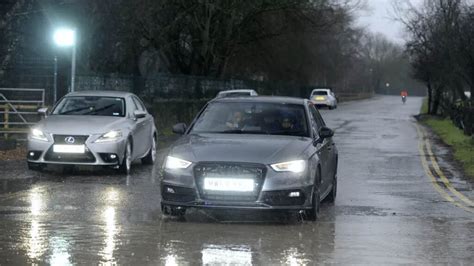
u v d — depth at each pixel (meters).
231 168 27.27
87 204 32.47
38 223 27.61
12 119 68.81
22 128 63.94
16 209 30.81
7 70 73.31
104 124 43.88
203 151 28.02
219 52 133.12
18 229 26.36
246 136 30.25
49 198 34.09
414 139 82.69
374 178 45.34
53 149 42.62
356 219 29.91
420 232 27.17
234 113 32.38
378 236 26.23
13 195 34.91
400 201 35.47
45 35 74.75
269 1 123.56
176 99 96.94
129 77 80.69
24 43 74.50
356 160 57.03
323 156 31.55
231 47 135.62
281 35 142.50
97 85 72.75
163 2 104.81
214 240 24.94
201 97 111.31
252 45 145.25
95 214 29.84
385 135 88.50
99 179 41.81
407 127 107.31
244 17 127.31
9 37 74.69
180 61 134.12
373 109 190.12
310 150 29.30
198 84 109.81
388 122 122.00
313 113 33.94
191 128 32.03
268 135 30.72
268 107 32.56
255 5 123.56
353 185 41.69
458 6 104.12
